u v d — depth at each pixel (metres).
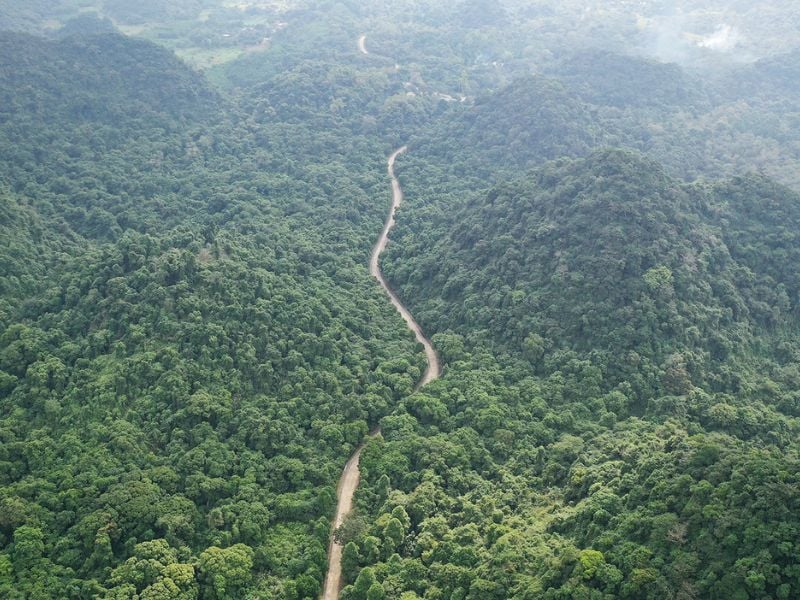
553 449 134.00
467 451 135.88
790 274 167.00
